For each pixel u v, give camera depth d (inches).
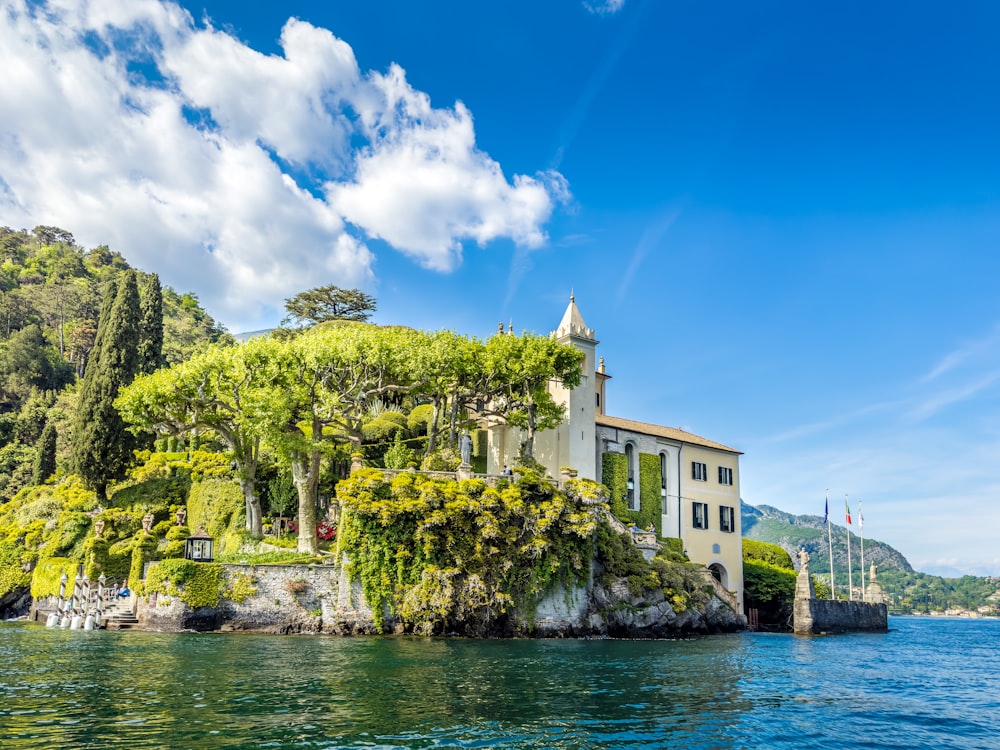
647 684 1111.0
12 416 4173.2
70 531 2368.4
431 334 2474.2
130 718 771.4
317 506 2444.6
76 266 7450.8
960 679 1393.9
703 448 3043.8
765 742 783.1
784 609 2933.1
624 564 2064.5
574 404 2647.6
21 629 1764.3
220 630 1710.1
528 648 1555.1
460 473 1980.8
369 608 1756.9
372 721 792.9
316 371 2111.2
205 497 2480.3
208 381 2180.1
